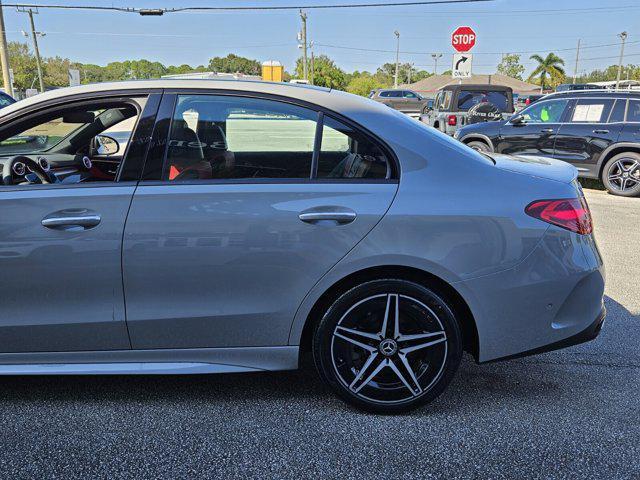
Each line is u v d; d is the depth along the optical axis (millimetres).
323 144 2709
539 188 2736
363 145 2709
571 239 2717
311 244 2613
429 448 2590
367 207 2609
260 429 2736
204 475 2402
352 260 2615
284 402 2988
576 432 2717
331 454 2545
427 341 2744
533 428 2750
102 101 2773
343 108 2746
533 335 2746
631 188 9297
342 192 2631
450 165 2721
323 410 2910
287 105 2742
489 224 2633
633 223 7359
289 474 2412
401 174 2676
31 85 69375
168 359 2775
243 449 2580
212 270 2631
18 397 3035
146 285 2643
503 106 14758
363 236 2605
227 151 2730
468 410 2916
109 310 2674
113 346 2740
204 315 2686
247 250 2615
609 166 9414
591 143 9500
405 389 2797
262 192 2631
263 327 2713
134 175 2680
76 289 2646
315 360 2785
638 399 3037
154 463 2477
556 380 3246
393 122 2758
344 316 2707
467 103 14688
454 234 2621
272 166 2717
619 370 3377
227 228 2605
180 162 2701
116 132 3781
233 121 2736
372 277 2688
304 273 2635
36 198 2615
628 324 4070
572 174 2969
